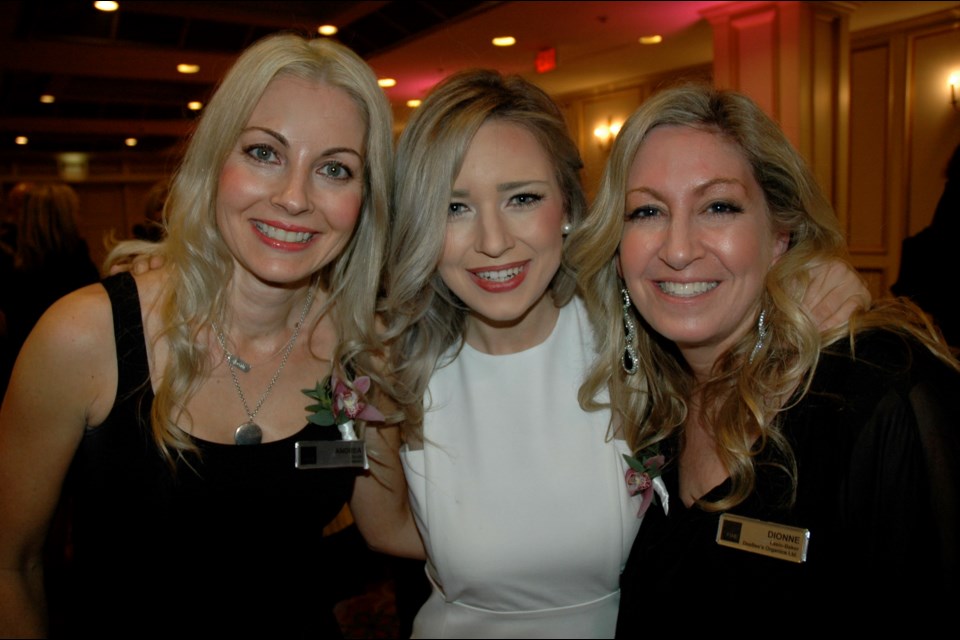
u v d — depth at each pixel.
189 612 1.47
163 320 1.42
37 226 3.28
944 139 6.74
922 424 1.16
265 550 1.52
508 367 1.67
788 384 1.30
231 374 1.52
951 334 2.38
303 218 1.38
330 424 1.55
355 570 2.54
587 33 6.91
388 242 1.62
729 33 6.43
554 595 1.60
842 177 6.47
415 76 8.40
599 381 1.60
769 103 6.23
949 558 1.12
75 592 1.48
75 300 1.39
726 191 1.31
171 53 7.11
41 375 1.34
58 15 6.14
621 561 1.60
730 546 1.28
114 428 1.40
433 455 1.64
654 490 1.53
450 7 6.11
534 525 1.57
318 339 1.65
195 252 1.44
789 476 1.25
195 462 1.44
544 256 1.51
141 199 15.68
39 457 1.37
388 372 1.68
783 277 1.35
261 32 6.64
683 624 1.34
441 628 1.64
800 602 1.20
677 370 1.59
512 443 1.63
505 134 1.46
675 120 1.36
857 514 1.18
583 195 1.61
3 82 8.48
